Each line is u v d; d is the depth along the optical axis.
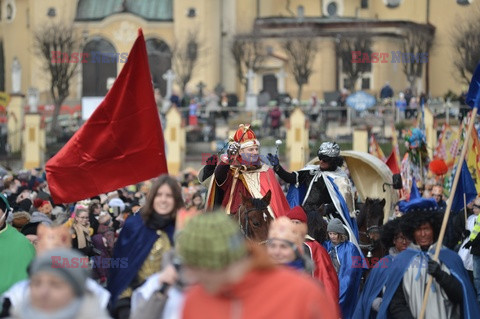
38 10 121.44
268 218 23.94
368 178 33.16
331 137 87.06
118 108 21.78
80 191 21.97
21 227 26.58
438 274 18.67
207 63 123.88
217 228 11.88
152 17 123.50
